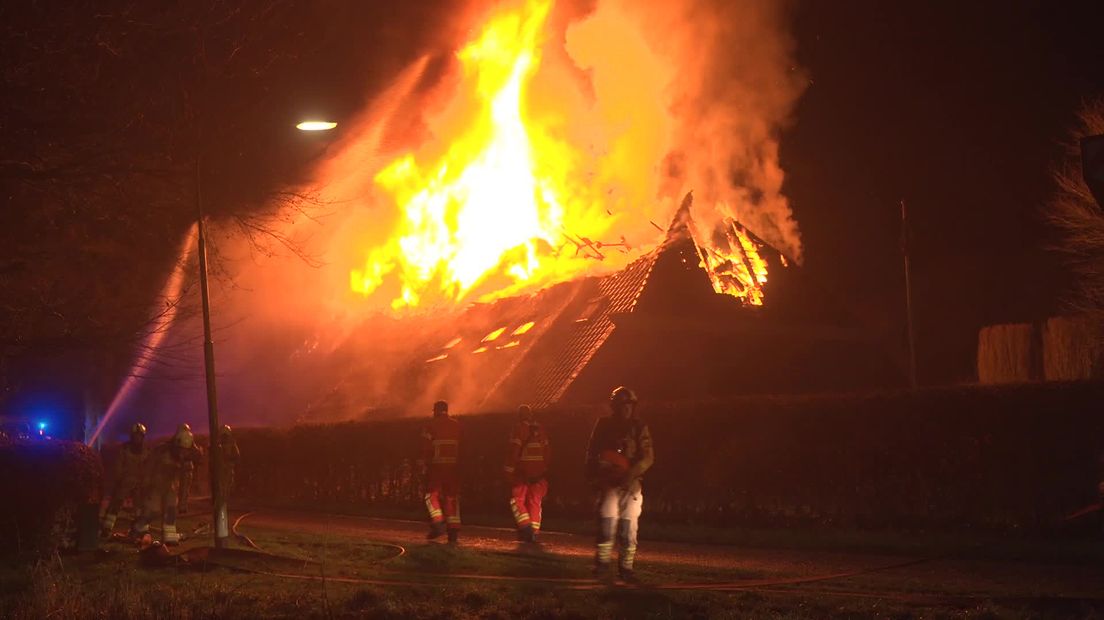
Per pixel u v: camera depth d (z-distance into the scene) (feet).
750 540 56.18
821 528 58.70
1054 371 80.79
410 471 87.76
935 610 32.35
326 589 38.93
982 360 87.81
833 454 59.77
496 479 79.71
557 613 33.50
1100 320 78.54
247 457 109.19
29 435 55.01
